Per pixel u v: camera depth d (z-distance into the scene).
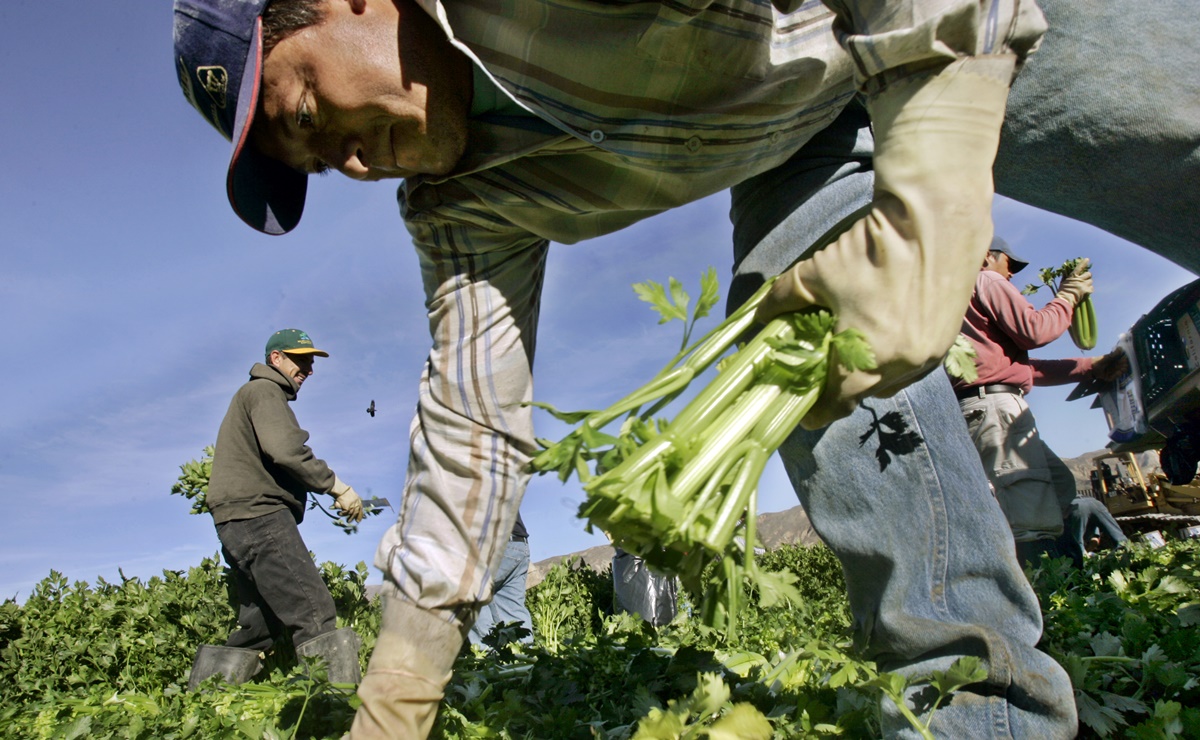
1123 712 1.84
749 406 1.13
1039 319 3.98
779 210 1.81
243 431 4.57
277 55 1.52
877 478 1.59
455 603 1.72
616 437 1.08
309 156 1.72
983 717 1.44
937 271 1.07
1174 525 11.38
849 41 1.16
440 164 1.72
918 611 1.58
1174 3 1.43
